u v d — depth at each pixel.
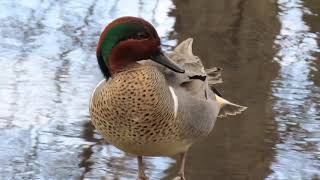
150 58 8.17
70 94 12.77
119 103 7.81
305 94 12.98
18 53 14.29
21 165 10.65
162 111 7.90
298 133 11.67
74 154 10.98
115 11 16.53
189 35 15.24
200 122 8.62
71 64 13.92
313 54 14.79
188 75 8.58
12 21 15.88
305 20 16.41
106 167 10.60
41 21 15.92
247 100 12.63
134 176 10.35
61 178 10.31
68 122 11.91
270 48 14.92
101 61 8.16
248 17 16.06
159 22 15.84
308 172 10.58
